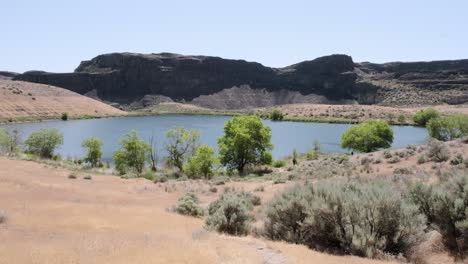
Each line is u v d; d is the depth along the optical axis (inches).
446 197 507.5
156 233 527.5
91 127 6033.5
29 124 6378.0
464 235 484.7
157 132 5231.3
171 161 2244.1
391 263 422.9
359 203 505.4
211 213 722.8
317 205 521.7
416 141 3993.6
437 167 1109.1
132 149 2046.0
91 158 2369.6
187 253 376.5
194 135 2226.9
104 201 940.0
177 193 1211.2
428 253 482.9
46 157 2532.0
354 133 2659.9
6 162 1646.2
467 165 1067.3
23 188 986.1
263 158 2235.5
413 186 564.4
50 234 494.9
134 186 1350.9
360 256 462.9
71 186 1157.1
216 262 355.3
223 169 2475.4
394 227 489.7
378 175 1143.0
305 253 436.8
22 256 363.6
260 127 2215.8
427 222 536.1
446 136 2819.9
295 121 7770.7
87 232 521.7
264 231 599.5
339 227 513.7
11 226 534.6
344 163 1547.7
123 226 600.4
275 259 396.2
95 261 349.7
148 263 345.1
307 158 2691.9
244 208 647.8
